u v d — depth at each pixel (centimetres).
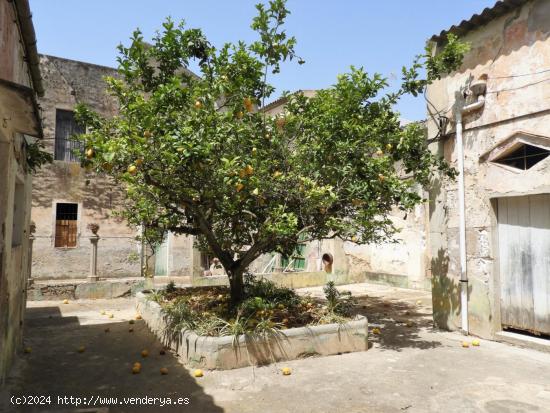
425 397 446
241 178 520
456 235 748
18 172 543
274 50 580
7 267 465
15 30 459
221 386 479
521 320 651
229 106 574
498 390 464
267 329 563
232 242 754
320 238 679
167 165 518
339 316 643
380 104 657
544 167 607
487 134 693
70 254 1525
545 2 611
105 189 1594
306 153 643
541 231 629
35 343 682
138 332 748
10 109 404
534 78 621
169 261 1686
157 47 619
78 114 601
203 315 630
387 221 639
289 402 436
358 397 447
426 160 685
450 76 765
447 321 756
